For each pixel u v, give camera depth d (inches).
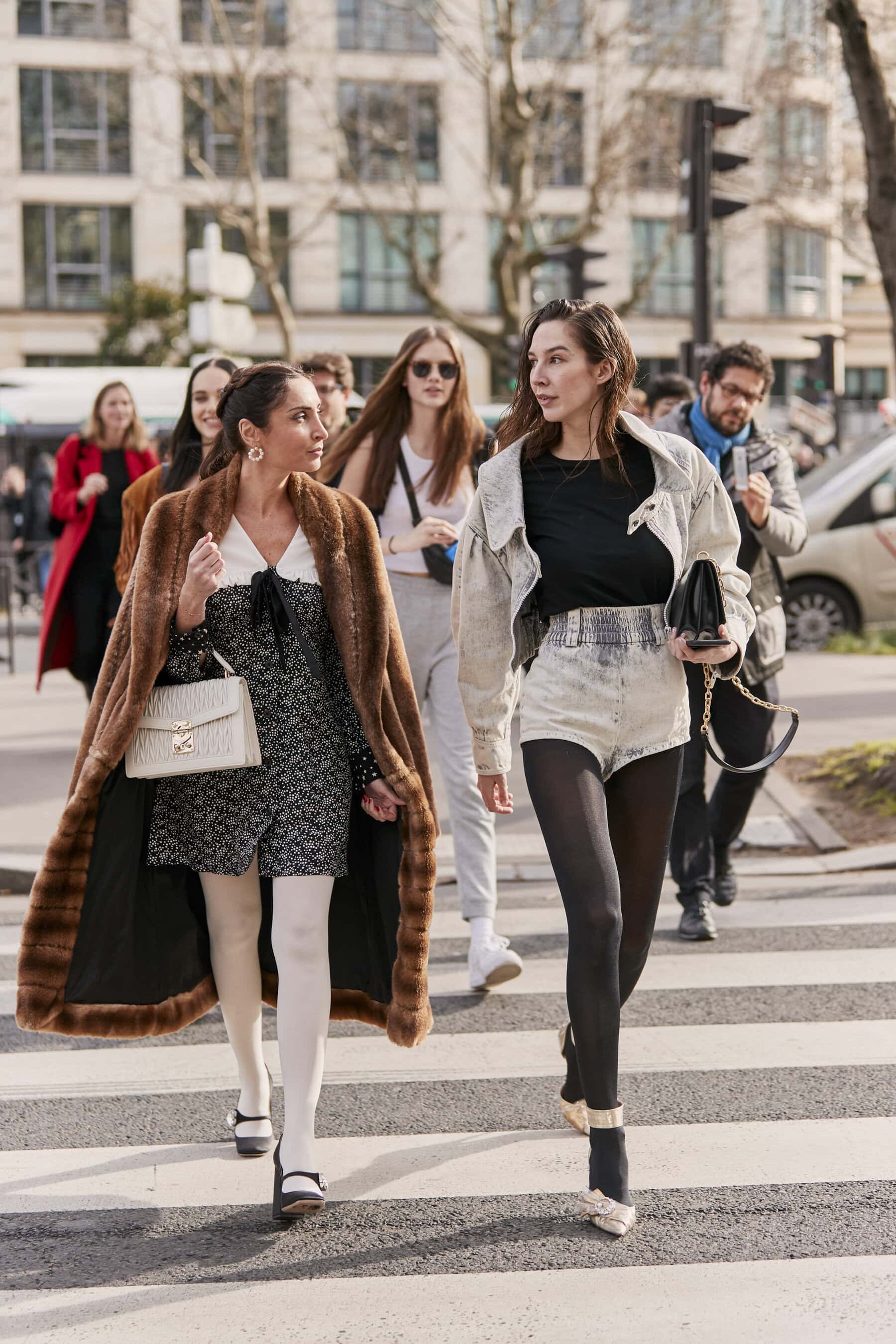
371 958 164.1
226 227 1653.5
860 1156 164.7
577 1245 143.9
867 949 246.5
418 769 157.1
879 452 636.7
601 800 146.5
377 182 1625.2
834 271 1806.1
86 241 1649.9
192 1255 143.3
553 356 149.3
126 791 153.4
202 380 236.2
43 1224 151.2
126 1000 157.1
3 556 893.2
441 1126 175.3
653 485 151.6
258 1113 168.9
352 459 236.4
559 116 1355.8
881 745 359.9
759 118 1117.7
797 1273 137.8
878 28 518.6
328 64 1568.7
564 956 247.9
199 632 151.6
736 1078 189.2
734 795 257.1
